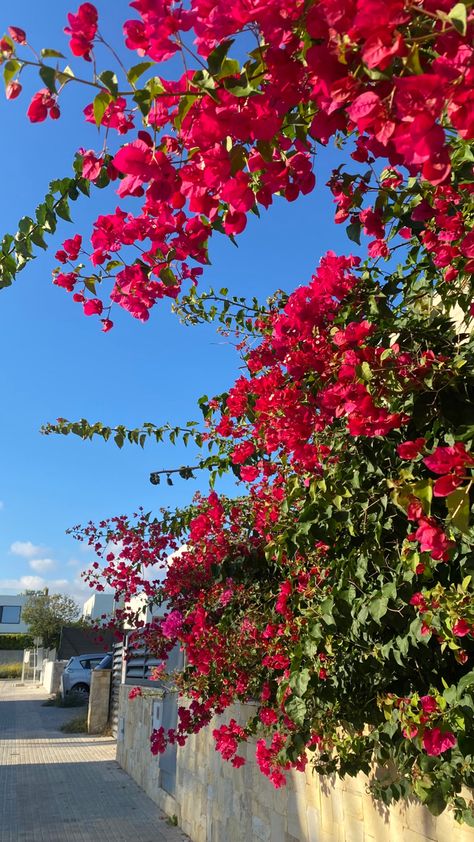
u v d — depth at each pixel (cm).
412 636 239
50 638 4353
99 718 1477
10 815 728
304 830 389
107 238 193
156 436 443
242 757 495
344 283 243
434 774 248
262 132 134
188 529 525
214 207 154
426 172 105
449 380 199
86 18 137
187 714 511
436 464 148
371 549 246
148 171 146
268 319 342
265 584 427
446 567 236
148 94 139
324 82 115
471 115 100
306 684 282
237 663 418
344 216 243
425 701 232
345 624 267
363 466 245
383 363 196
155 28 127
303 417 231
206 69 132
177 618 464
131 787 873
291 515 296
